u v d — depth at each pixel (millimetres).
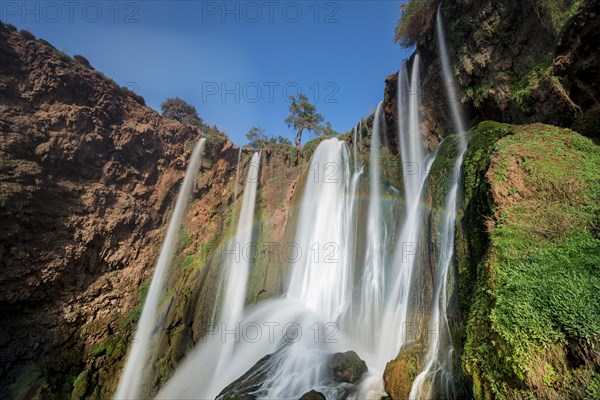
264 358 11836
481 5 10680
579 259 3598
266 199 22078
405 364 7176
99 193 18500
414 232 10156
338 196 17062
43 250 15383
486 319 3859
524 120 8648
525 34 9359
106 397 15000
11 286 14023
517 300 3557
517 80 9414
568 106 6973
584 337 2893
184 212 21969
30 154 16109
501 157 5543
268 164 23844
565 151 5246
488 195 5246
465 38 11562
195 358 16062
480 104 10719
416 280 8945
